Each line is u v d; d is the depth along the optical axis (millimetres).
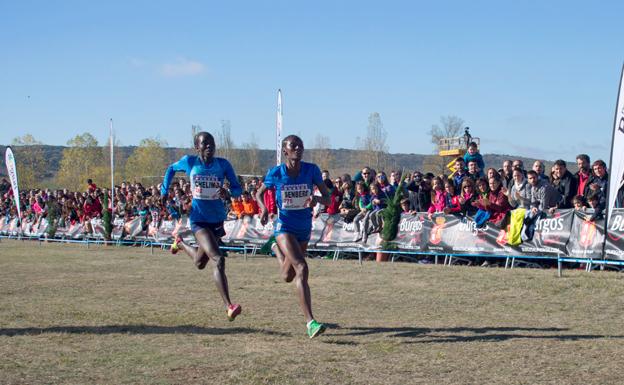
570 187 11320
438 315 6918
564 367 4684
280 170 6305
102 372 4723
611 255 9852
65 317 7035
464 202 12109
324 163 64562
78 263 14070
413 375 4539
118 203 22938
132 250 18828
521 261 11297
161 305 7867
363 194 14266
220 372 4688
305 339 5805
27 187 65312
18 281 10523
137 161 64250
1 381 4477
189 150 77500
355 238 14055
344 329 6258
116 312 7344
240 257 15414
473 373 4566
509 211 11266
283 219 6289
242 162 57625
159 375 4621
